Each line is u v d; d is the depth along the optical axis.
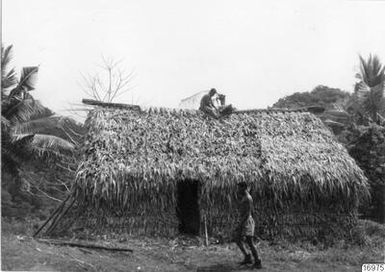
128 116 14.99
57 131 32.75
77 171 13.06
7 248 10.02
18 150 23.33
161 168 13.54
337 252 13.02
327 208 14.51
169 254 12.15
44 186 34.25
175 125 15.16
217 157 14.30
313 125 16.23
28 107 23.58
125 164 13.38
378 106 28.53
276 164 14.25
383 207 21.30
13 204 31.34
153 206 13.46
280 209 14.20
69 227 13.16
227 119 15.94
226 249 13.02
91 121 14.62
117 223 13.16
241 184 11.48
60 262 9.98
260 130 15.55
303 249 13.65
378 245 14.42
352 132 25.16
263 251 12.96
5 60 23.38
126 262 11.02
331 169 14.51
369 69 29.20
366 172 21.77
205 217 13.69
